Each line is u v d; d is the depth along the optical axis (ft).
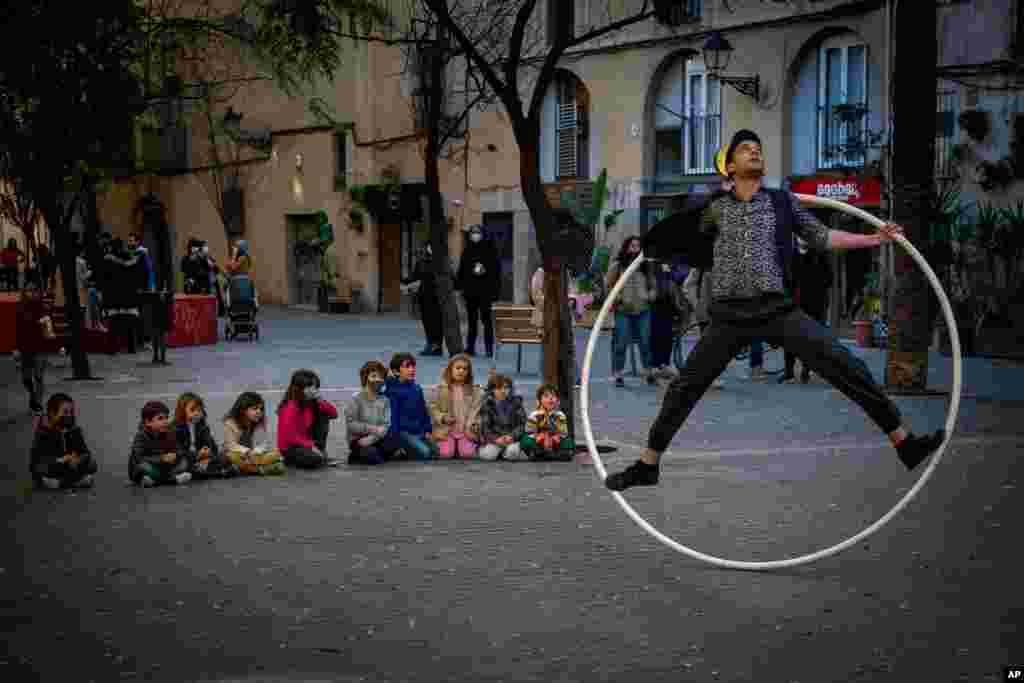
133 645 18.66
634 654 17.99
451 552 24.54
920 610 20.10
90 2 43.68
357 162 127.95
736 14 92.17
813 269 58.08
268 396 52.54
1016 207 74.23
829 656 17.81
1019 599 20.62
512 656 17.95
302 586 22.04
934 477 32.24
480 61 36.60
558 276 37.01
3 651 18.39
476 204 115.03
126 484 33.37
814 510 28.48
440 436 37.42
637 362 69.67
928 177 51.37
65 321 79.30
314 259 136.87
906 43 51.11
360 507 29.55
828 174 87.25
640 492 31.01
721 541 25.52
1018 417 43.42
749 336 21.49
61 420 32.78
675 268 61.67
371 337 89.56
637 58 100.37
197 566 23.67
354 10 44.75
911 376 51.21
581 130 106.32
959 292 74.13
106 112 53.93
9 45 43.52
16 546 25.61
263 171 141.38
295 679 17.04
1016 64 74.28
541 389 36.94
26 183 59.11
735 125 93.61
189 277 94.73
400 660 17.84
